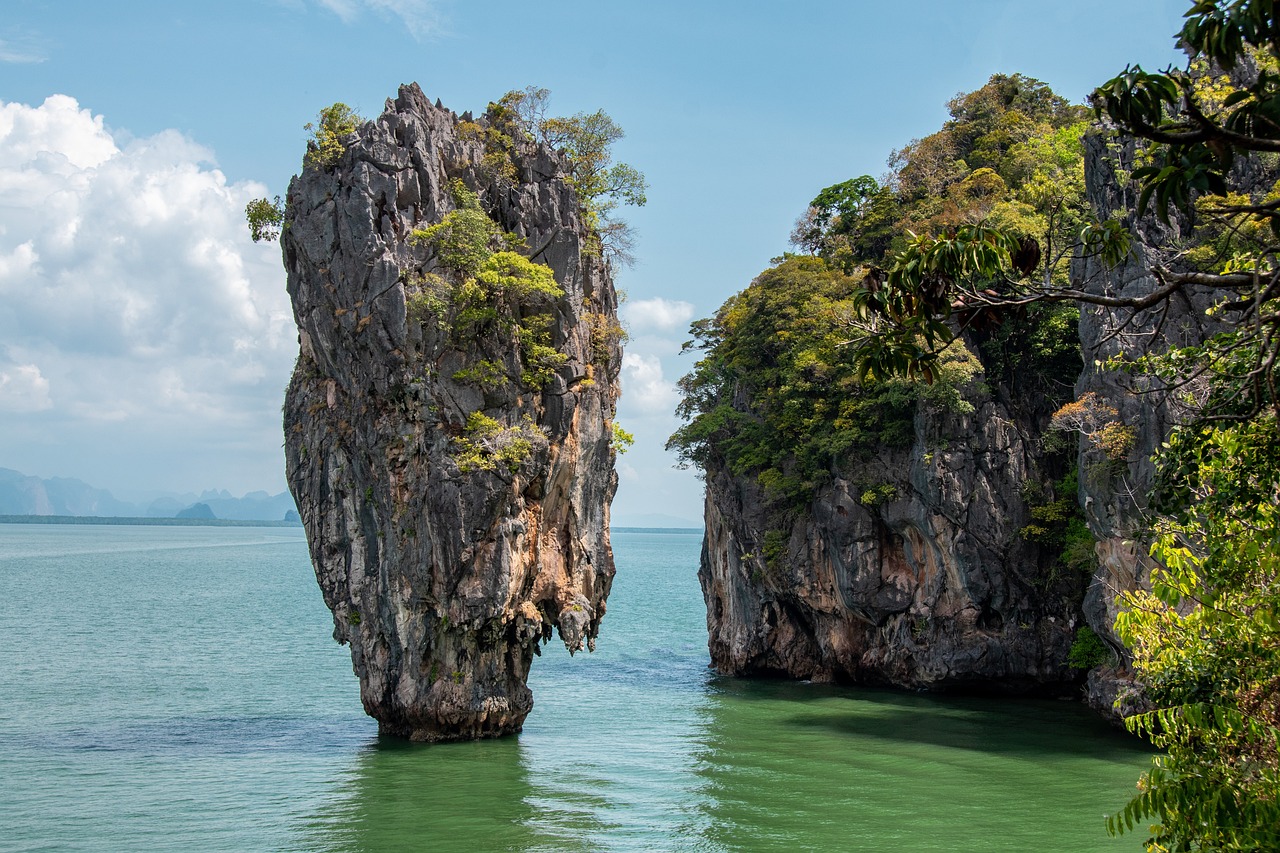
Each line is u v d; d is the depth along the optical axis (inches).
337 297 1903.3
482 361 1913.1
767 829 1412.4
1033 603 2554.1
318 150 1943.9
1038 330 2566.4
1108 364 583.2
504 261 1914.4
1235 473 532.7
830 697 2573.8
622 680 2839.6
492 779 1660.9
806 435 2827.3
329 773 1684.3
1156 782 520.1
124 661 2923.2
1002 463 2554.1
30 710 2182.6
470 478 1841.8
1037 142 3238.2
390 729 1963.6
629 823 1435.8
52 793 1539.1
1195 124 335.0
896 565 2716.5
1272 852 462.6
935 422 2566.4
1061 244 2356.1
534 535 1987.0
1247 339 482.9
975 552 2539.4
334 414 1987.0
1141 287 1882.4
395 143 1925.4
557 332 2044.8
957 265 382.3
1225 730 491.8
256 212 1990.7
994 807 1530.5
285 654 3157.0
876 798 1583.4
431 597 1875.0
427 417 1870.1
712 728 2150.6
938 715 2324.1
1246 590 549.0
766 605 2977.4
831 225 3649.1
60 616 3998.5
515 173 2108.8
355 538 1973.4
